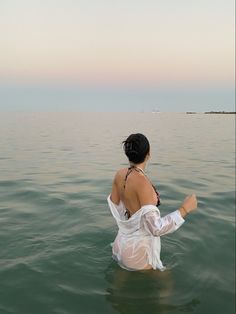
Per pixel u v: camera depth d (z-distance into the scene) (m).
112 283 3.67
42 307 3.25
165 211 6.37
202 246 4.89
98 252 4.31
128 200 3.75
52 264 3.99
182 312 3.33
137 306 3.34
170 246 4.75
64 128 25.75
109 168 10.35
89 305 3.31
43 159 11.54
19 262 4.02
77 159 11.84
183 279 3.90
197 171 10.55
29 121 33.03
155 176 9.53
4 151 12.86
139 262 3.80
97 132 23.00
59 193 7.20
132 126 30.83
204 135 23.47
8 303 3.29
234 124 39.47
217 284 3.93
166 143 17.92
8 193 7.11
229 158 13.48
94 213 5.88
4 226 5.16
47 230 5.02
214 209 6.77
